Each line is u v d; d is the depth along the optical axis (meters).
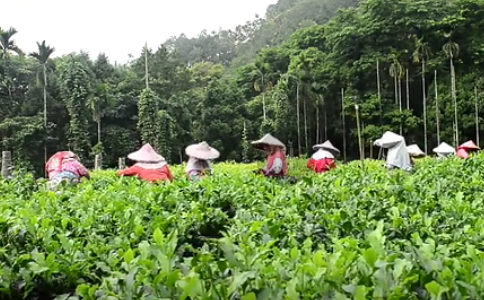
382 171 10.29
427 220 4.34
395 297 2.40
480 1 56.78
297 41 67.31
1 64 46.81
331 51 61.69
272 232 3.97
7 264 3.48
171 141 47.62
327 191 6.23
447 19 55.28
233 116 56.25
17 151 43.62
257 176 9.47
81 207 5.53
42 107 47.25
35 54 46.66
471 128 51.88
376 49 57.50
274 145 10.92
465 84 53.62
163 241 3.34
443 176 8.55
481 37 56.06
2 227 4.20
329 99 57.25
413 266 2.71
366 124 55.03
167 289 2.64
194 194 6.14
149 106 47.00
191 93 59.94
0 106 46.84
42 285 3.25
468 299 2.46
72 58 51.75
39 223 4.53
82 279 3.30
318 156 15.05
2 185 8.12
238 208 5.53
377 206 5.11
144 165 9.87
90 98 45.34
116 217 4.89
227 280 2.58
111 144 48.38
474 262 2.89
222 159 54.69
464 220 4.57
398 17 57.09
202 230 4.57
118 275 2.92
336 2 98.94
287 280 2.72
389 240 3.93
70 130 45.09
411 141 54.16
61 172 9.30
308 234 4.04
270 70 62.88
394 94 56.88
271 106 55.78
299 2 111.50
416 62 54.72
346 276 2.69
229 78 70.88
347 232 4.18
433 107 53.88
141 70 60.91
